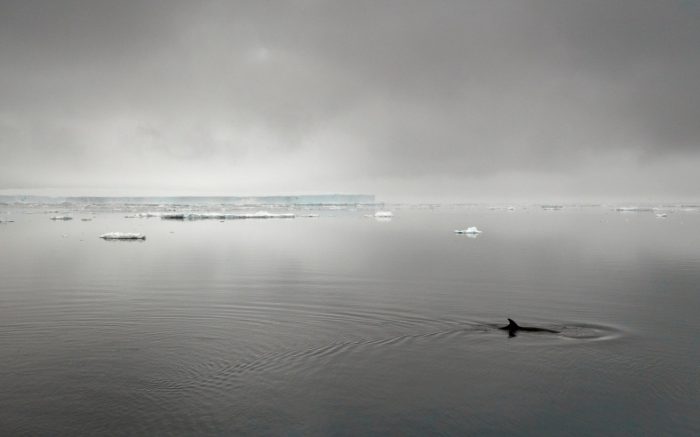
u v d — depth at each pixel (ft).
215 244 171.42
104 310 78.79
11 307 80.74
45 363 56.95
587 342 63.36
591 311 78.54
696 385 51.37
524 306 81.56
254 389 50.44
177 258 136.15
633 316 75.56
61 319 73.87
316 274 110.73
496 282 101.76
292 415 45.57
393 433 43.01
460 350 60.64
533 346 61.87
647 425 44.34
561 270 117.60
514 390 50.31
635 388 50.78
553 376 53.42
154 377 53.16
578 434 43.04
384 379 52.65
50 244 169.99
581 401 48.24
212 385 51.37
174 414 45.70
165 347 61.98
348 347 61.77
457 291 93.04
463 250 156.76
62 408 46.80
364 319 73.97
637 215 415.44
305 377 53.16
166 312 77.77
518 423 44.57
